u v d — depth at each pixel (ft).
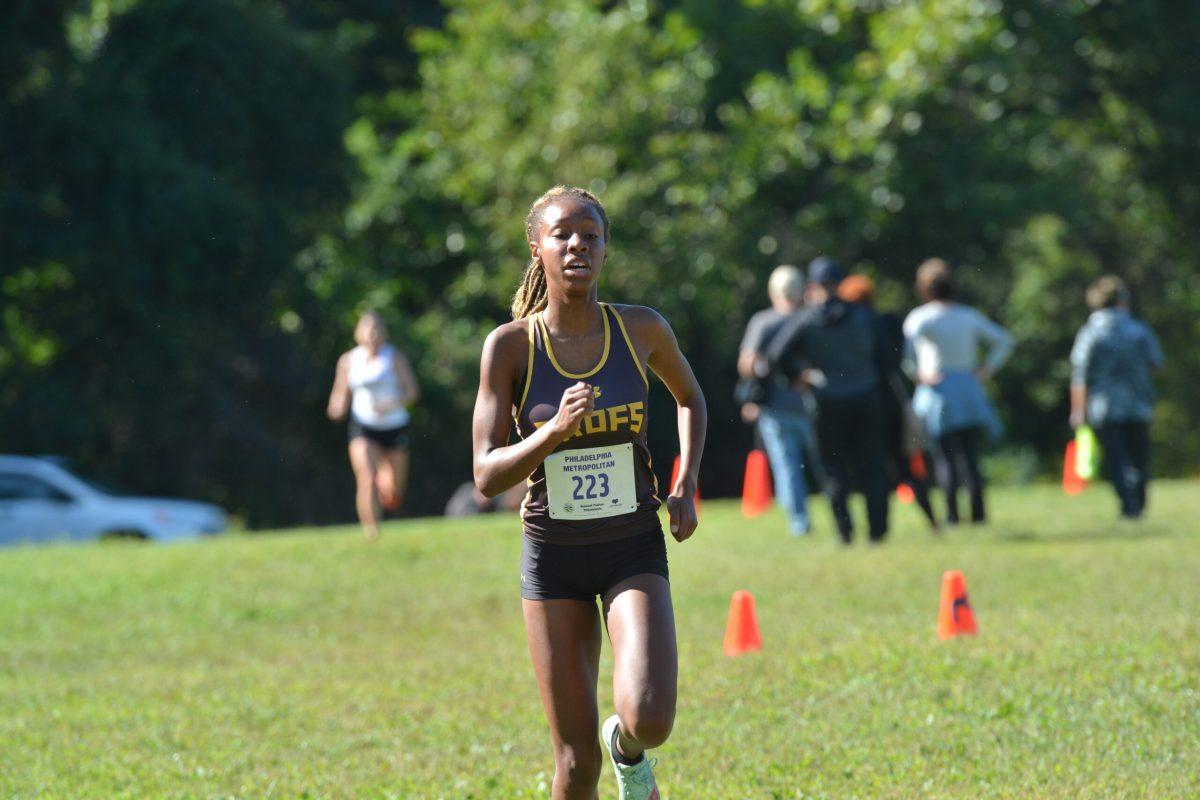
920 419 146.92
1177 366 435.53
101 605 131.23
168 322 278.26
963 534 140.26
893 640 92.38
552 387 51.08
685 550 141.69
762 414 149.38
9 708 90.53
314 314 312.50
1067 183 338.75
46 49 263.90
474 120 331.57
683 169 313.12
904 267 343.87
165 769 71.82
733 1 343.46
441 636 112.78
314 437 325.62
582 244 50.85
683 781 66.03
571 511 50.78
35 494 238.27
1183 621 92.02
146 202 265.34
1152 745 67.05
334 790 66.85
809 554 132.57
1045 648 86.74
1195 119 351.46
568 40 327.26
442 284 347.36
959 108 330.34
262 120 293.23
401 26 369.30
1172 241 395.14
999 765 65.57
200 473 310.04
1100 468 245.65
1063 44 346.74
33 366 290.97
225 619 124.16
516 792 65.26
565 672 51.44
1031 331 415.23
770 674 85.81
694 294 307.78
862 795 62.39
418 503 328.29
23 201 257.75
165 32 280.31
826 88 319.88
